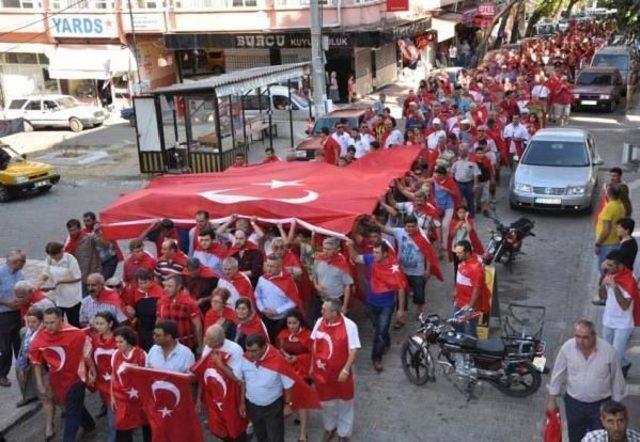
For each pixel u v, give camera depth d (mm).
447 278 13578
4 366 10320
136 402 7836
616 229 10258
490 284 10078
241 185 12391
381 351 10156
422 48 43156
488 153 17562
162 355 7742
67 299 10664
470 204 16047
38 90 39375
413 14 40625
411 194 13234
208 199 11430
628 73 33188
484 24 43750
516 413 9062
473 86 27359
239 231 10656
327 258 10031
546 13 48969
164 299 9094
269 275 9609
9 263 10039
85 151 28172
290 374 7543
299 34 34688
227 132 22781
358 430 8820
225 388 7578
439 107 23344
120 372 7711
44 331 8320
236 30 35500
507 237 13531
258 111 28297
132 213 11695
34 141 31125
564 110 27797
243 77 22906
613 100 30516
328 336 7992
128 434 8203
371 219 11016
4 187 21547
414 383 9820
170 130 23703
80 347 8289
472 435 8625
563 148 17906
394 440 8594
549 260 14359
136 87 32812
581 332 6805
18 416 9539
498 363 9195
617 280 8656
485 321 10227
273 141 28047
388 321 10070
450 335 9391
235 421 7684
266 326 9656
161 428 7660
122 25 36438
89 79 38125
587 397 6922
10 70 39344
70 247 11805
